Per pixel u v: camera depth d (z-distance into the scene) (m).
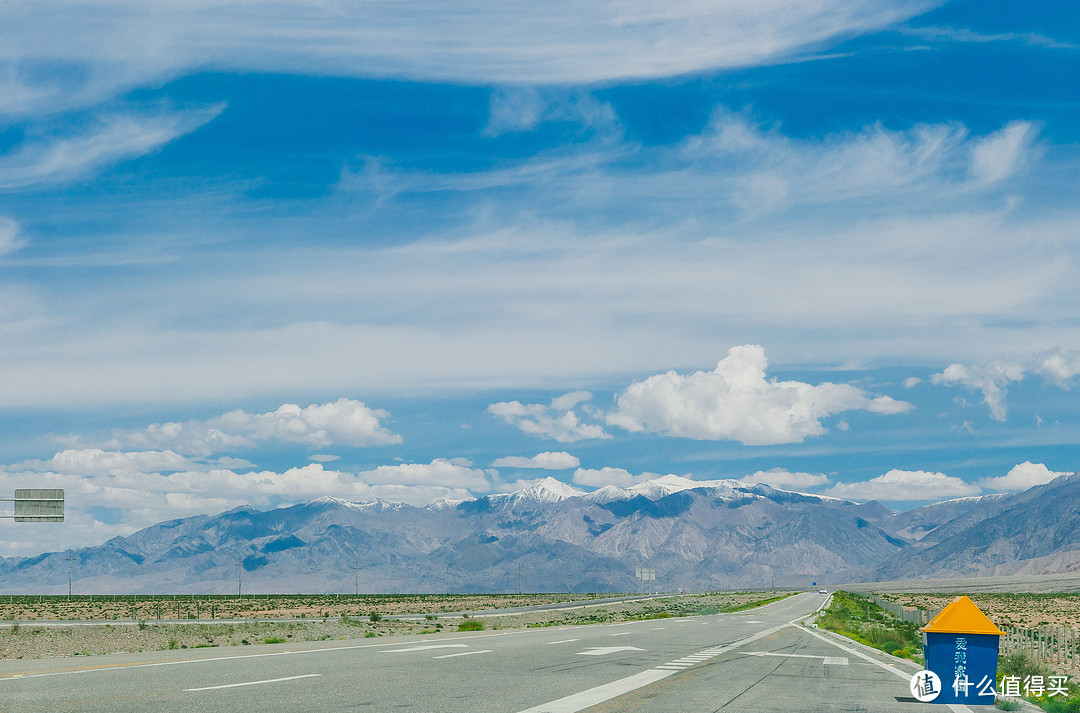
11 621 81.69
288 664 19.92
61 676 16.95
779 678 19.44
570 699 14.59
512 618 92.19
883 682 19.14
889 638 38.66
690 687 17.02
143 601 181.00
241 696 14.08
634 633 38.34
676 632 40.50
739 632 42.34
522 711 13.01
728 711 13.76
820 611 99.62
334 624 75.00
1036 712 14.87
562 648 26.59
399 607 143.50
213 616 102.06
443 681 16.69
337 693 14.62
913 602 162.38
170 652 27.31
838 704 15.17
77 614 107.62
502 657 22.72
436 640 31.36
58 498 48.97
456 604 162.62
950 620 15.58
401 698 14.16
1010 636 44.09
